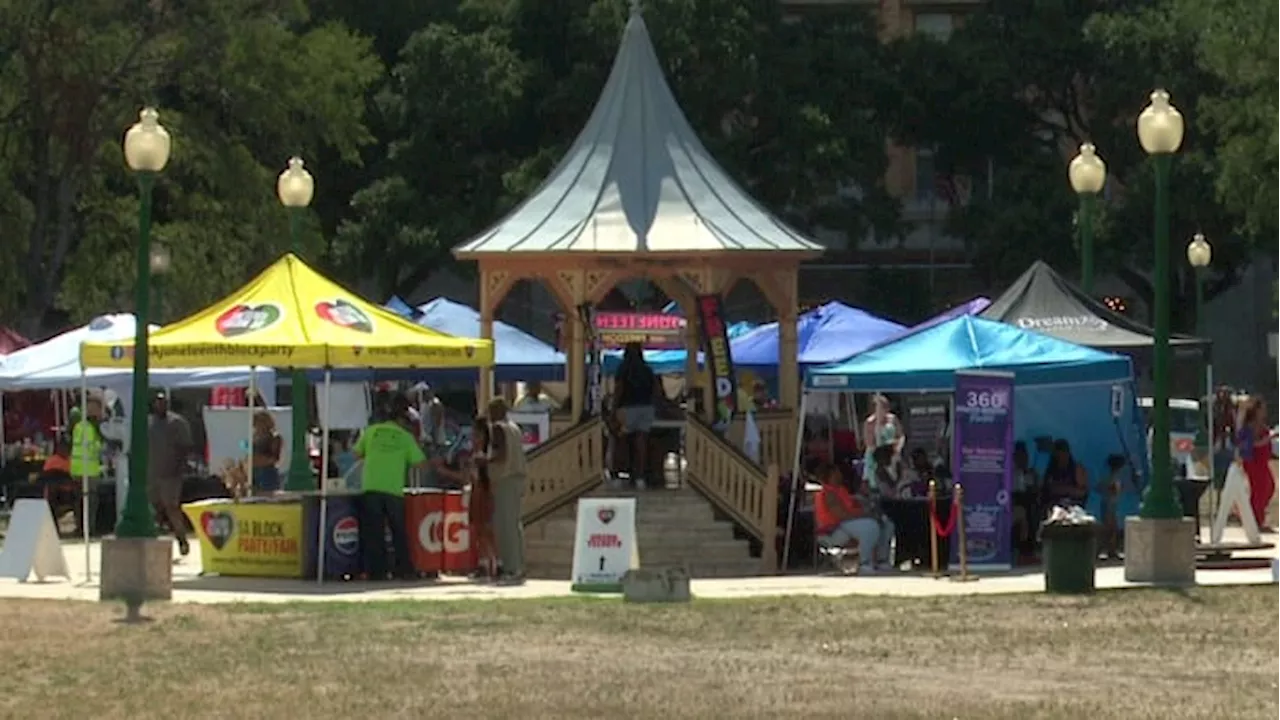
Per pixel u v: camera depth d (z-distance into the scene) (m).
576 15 147.50
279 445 77.69
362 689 39.47
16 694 39.38
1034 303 73.88
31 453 99.94
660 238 69.19
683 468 68.00
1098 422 70.88
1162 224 58.72
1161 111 58.50
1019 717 35.47
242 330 61.34
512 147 150.38
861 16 157.88
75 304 125.38
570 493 66.25
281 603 54.97
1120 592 55.91
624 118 74.00
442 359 62.34
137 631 48.91
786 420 71.06
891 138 160.62
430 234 143.50
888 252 167.62
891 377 64.38
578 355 69.31
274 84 124.44
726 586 60.19
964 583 59.75
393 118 147.12
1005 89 154.38
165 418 72.31
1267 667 42.25
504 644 46.34
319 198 152.12
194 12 119.75
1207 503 88.06
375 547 62.16
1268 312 173.38
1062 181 153.25
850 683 40.09
